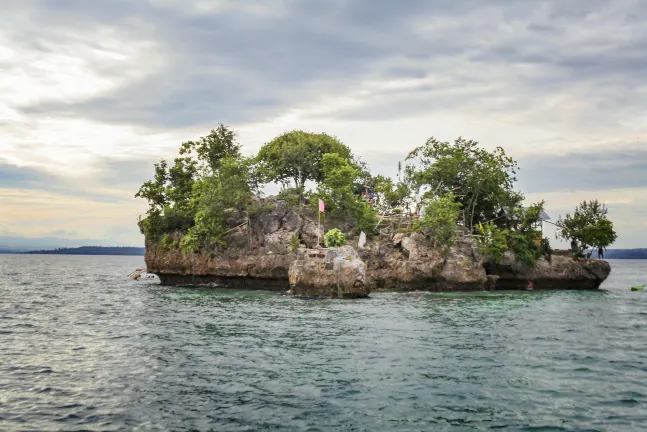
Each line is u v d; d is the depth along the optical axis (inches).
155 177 3489.2
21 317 1772.9
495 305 2175.2
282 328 1529.3
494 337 1387.8
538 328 1546.5
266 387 920.9
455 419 772.0
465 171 3654.0
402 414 791.1
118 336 1401.3
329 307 2068.2
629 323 1668.3
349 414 790.5
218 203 3051.2
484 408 817.5
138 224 3506.4
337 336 1395.2
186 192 3503.9
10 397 863.1
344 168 3427.7
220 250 3112.7
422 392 894.4
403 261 2913.4
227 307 2068.2
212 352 1195.9
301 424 751.7
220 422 757.9
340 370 1033.5
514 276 3164.4
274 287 2967.5
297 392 893.8
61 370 1033.5
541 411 805.9
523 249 3171.8
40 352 1198.3
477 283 2913.4
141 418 772.6
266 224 3144.7
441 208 3004.4
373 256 3034.0
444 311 1947.6
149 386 926.4
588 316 1834.4
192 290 2906.0
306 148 3878.0
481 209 3843.5
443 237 2950.3
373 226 3395.7
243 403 837.8
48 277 4375.0
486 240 3107.8
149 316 1796.3
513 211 3503.9
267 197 3302.2
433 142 3814.0
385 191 3767.2
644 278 4987.7
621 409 815.7
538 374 1011.3
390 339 1353.3
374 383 945.5
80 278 4259.4
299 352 1195.9
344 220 3400.6
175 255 3255.4
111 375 997.8
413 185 3703.3
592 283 3280.0
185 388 914.7
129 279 4126.5
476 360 1120.2
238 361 1109.1
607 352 1210.0
